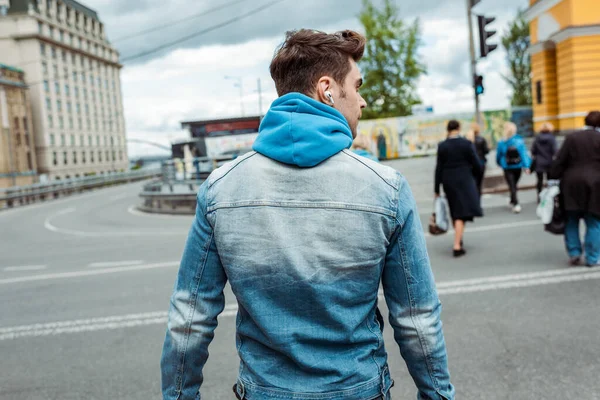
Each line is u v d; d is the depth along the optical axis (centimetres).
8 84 7556
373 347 133
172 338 138
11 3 8281
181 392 141
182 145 2855
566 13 1750
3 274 841
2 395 365
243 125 3109
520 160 1027
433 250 748
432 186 1678
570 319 434
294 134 129
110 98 10906
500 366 359
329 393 125
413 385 347
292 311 127
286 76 139
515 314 455
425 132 3033
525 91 3791
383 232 129
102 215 1936
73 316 546
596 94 1733
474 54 1352
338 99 139
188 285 138
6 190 2928
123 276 728
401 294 133
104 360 417
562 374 342
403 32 3694
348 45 140
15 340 483
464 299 506
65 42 9200
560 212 598
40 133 8412
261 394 128
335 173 130
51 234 1452
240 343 138
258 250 128
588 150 568
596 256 585
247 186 132
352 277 128
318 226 127
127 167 11569
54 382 382
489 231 862
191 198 1730
